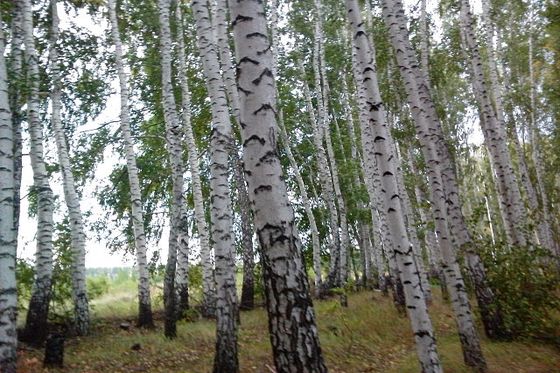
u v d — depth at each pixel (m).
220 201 8.55
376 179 16.36
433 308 15.29
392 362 9.59
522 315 9.77
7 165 6.63
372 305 15.73
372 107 6.88
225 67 11.22
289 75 20.33
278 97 19.59
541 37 22.39
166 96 13.38
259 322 13.83
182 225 15.32
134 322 14.58
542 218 20.67
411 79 8.55
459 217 10.09
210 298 15.21
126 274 28.69
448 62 19.05
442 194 8.48
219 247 8.45
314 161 26.38
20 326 12.58
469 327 8.24
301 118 23.23
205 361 9.52
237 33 4.30
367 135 16.52
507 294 9.93
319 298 18.75
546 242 20.56
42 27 14.28
